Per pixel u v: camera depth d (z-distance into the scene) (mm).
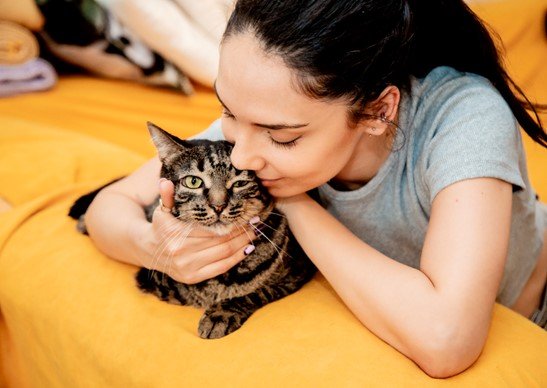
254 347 727
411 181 832
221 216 887
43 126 1524
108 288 887
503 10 2037
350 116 697
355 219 909
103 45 1853
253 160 711
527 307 1062
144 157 1482
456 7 804
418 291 671
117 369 759
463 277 655
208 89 1891
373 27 669
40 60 1858
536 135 879
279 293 872
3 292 977
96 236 941
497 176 701
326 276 772
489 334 740
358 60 660
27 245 1021
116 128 1645
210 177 908
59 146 1389
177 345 751
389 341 704
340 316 777
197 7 1854
